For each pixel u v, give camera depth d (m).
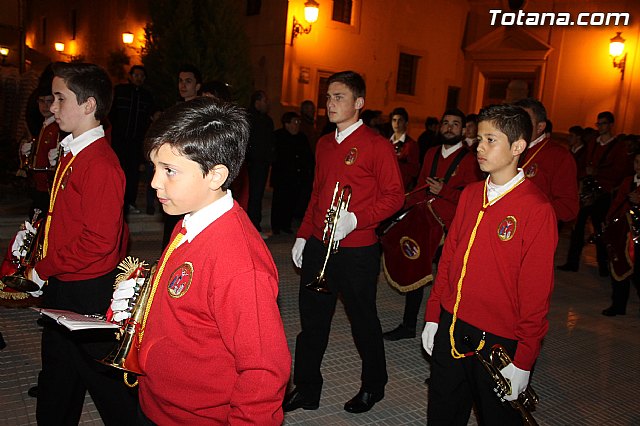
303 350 3.46
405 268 4.71
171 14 10.24
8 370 3.63
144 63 10.76
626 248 5.93
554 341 5.18
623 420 3.79
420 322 5.42
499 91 16.73
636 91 14.02
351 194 3.36
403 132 7.54
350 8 13.88
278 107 12.98
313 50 13.29
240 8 13.84
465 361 2.57
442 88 16.42
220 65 10.23
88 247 2.47
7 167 7.32
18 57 11.49
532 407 2.54
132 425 2.56
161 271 1.71
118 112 7.33
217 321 1.54
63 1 26.31
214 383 1.61
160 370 1.63
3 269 2.74
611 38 14.30
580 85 14.85
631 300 6.82
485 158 2.47
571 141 10.39
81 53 24.94
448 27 16.19
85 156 2.52
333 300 3.46
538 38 15.33
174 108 1.57
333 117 3.39
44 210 4.48
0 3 11.14
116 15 22.17
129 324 1.77
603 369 4.63
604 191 7.77
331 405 3.62
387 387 3.97
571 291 6.94
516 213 2.42
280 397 1.52
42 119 4.75
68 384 2.57
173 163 1.53
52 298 2.65
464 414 2.71
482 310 2.50
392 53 14.88
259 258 1.59
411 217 4.72
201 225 1.61
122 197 2.55
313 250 3.44
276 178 8.40
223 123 1.56
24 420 3.10
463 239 2.58
